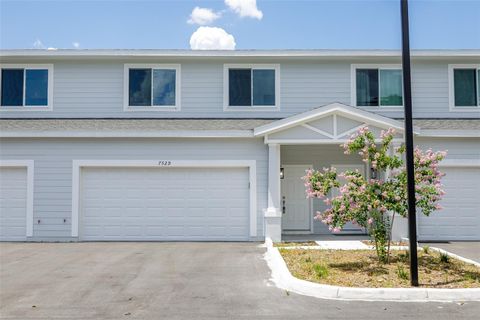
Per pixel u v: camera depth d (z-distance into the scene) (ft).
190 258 34.76
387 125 42.22
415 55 51.52
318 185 30.27
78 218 44.19
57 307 22.25
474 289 23.99
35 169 44.47
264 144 44.39
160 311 21.56
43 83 52.29
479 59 52.26
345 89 52.24
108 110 52.03
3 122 48.88
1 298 23.80
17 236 44.42
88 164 44.57
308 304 22.74
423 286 24.99
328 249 37.27
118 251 38.14
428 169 29.53
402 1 25.91
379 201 28.55
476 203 44.42
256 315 20.98
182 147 44.73
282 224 50.34
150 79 52.21
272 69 52.44
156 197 44.86
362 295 23.80
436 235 44.34
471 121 49.11
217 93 52.24
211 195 44.80
